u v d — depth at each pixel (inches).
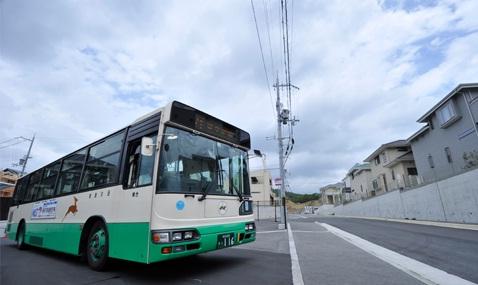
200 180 202.2
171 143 192.2
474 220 600.4
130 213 188.1
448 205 691.4
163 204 173.0
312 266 221.1
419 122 993.5
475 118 756.0
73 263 260.7
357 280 179.8
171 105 194.5
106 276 200.7
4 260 285.6
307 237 437.1
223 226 203.0
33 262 271.3
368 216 1289.4
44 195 336.2
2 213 781.9
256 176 1849.2
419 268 212.4
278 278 186.5
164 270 215.0
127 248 183.2
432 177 874.8
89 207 236.5
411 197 877.2
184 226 177.6
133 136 214.2
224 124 241.0
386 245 340.5
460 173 644.7
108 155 238.7
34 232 331.6
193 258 261.3
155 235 165.2
